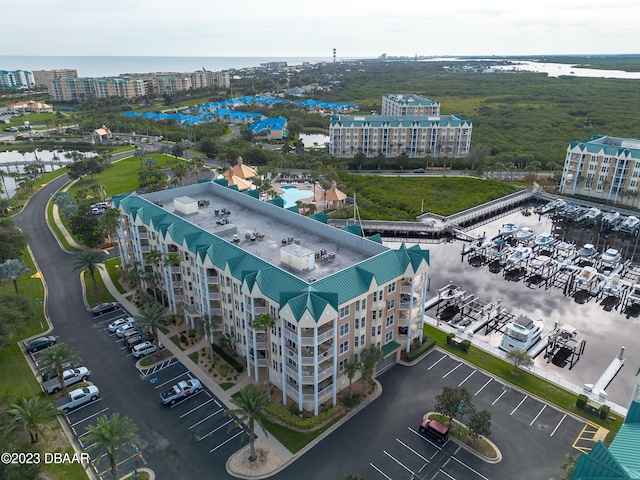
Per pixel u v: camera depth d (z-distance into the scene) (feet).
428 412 221.66
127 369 250.37
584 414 221.05
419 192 553.64
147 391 233.96
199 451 198.08
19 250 363.15
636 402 156.35
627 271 384.47
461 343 269.85
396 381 243.40
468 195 549.54
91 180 612.29
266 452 197.36
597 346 284.20
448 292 340.80
